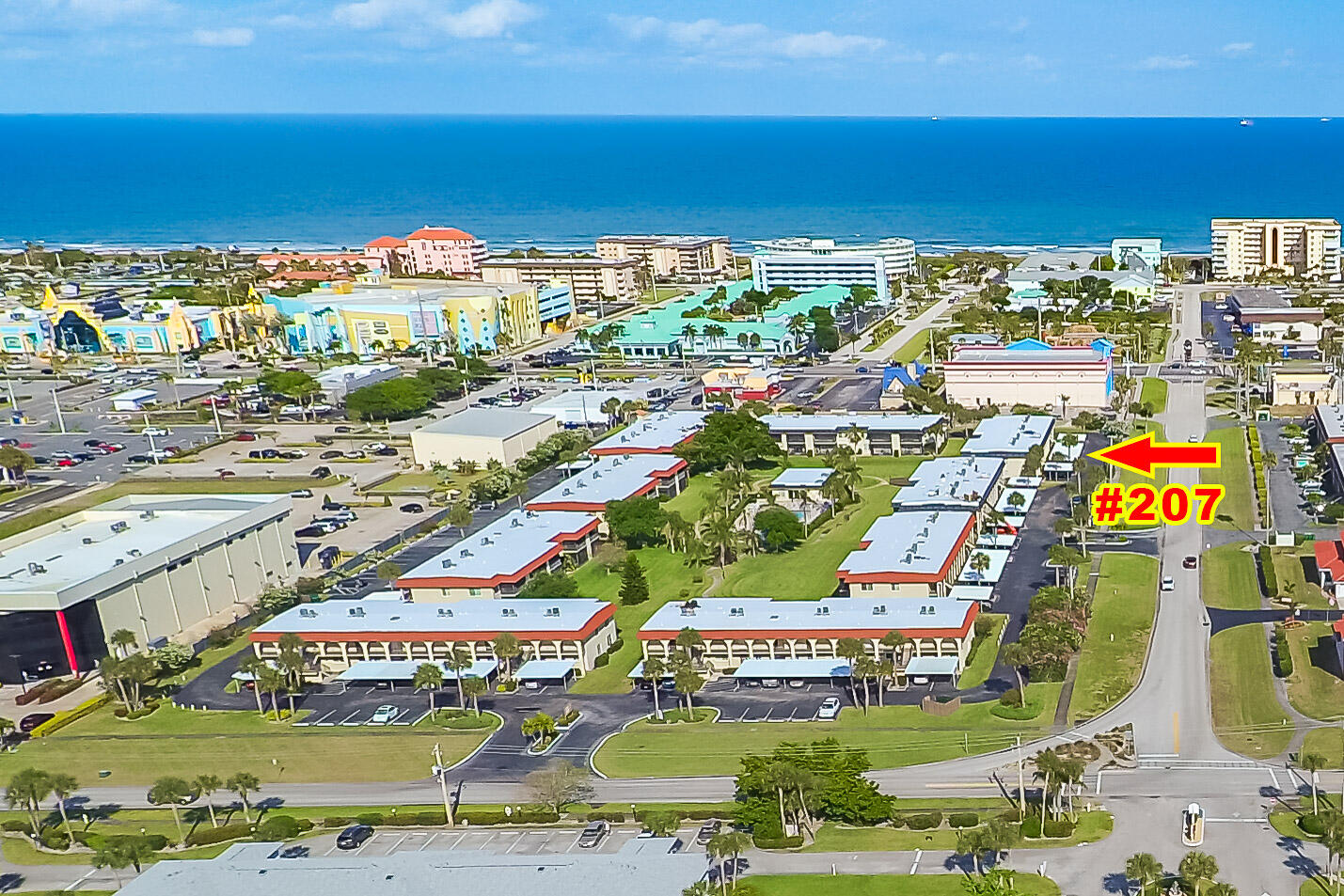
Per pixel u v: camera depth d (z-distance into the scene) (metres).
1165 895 140.38
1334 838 140.25
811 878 150.00
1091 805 162.88
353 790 182.00
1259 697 190.62
